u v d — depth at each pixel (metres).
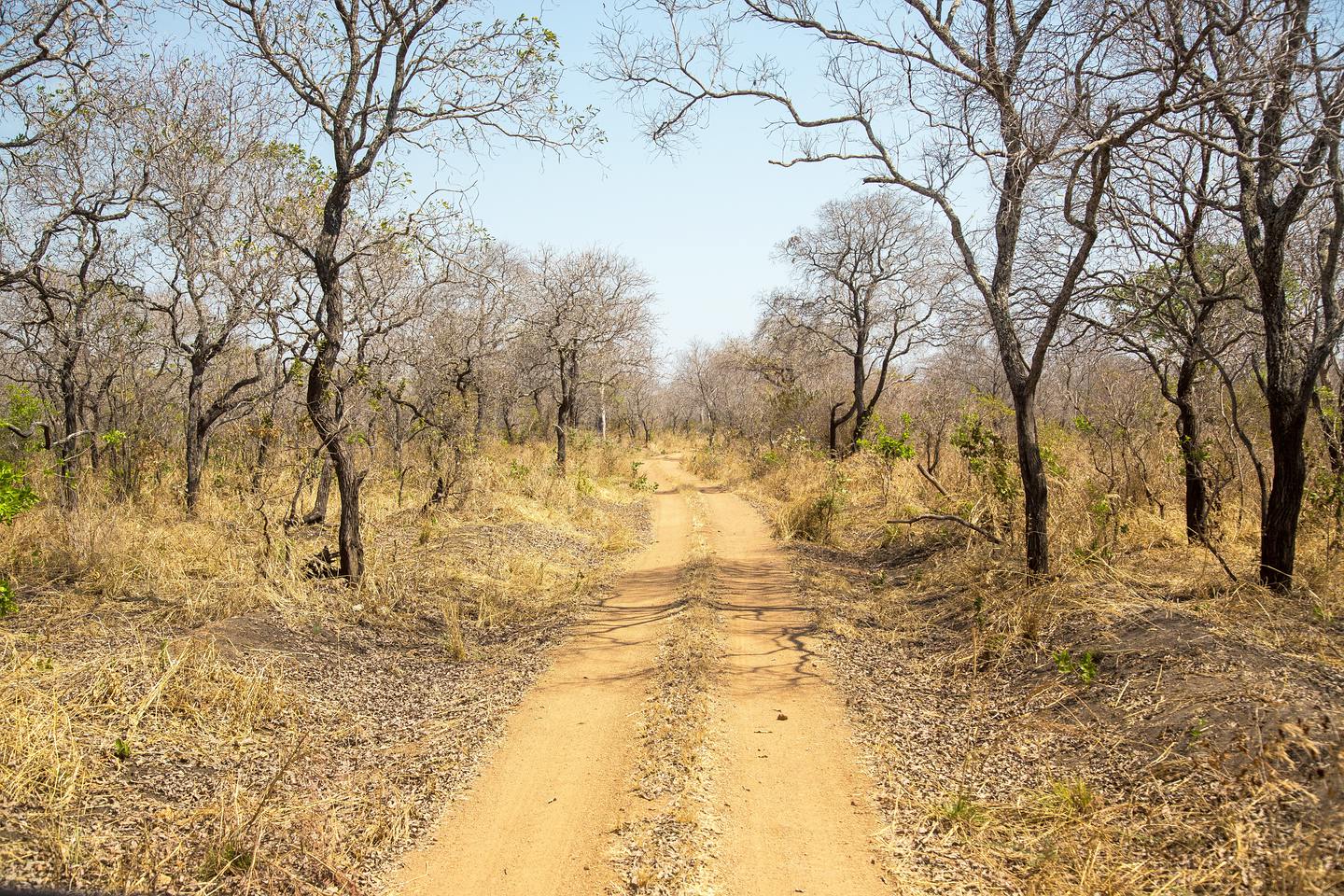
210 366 17.08
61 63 10.24
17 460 17.30
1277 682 5.76
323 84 9.89
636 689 7.64
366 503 16.59
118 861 4.57
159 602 8.85
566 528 16.52
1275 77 7.23
